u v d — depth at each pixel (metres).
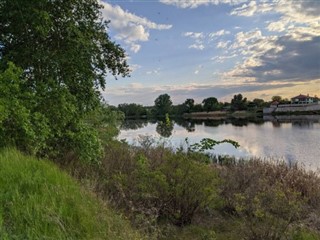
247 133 30.47
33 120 6.58
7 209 3.37
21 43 7.77
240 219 6.16
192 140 22.25
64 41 7.92
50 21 7.22
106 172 7.21
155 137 9.91
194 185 6.00
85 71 8.18
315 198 7.12
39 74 7.81
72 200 3.78
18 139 6.30
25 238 2.91
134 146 9.67
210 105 88.75
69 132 7.59
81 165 7.58
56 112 7.27
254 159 10.16
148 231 4.98
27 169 4.40
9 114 5.95
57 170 4.89
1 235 2.80
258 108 90.12
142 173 6.23
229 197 6.77
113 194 5.96
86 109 8.62
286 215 5.33
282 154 16.34
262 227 5.29
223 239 5.39
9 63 6.32
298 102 86.12
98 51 8.55
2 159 4.57
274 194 5.60
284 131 30.28
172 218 6.02
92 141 7.69
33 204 3.44
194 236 5.50
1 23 7.55
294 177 8.24
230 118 71.31
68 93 7.69
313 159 14.44
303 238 5.14
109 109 13.38
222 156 11.85
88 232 3.32
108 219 3.80
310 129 31.12
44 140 6.93
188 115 86.88
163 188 5.98
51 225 3.17
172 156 6.41
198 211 6.37
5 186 3.81
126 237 3.68
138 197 5.85
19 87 6.78
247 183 7.32
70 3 7.96
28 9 7.07
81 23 8.32
